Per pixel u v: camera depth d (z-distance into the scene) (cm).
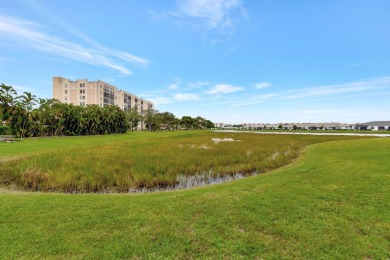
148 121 8662
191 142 2561
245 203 549
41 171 1039
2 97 3291
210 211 505
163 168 1166
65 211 511
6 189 889
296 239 390
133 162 1280
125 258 343
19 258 339
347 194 603
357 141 2391
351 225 434
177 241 387
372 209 504
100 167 1145
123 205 552
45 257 342
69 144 2302
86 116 4706
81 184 930
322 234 404
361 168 923
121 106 9056
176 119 11012
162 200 591
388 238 390
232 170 1179
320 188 663
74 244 375
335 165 1016
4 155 1486
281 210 505
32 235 401
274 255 349
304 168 994
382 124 9594
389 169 893
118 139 3189
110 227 432
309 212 493
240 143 2502
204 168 1230
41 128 3797
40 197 644
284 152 1764
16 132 3453
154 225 441
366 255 347
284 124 13638
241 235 404
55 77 7125
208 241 386
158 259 342
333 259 339
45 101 3956
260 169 1232
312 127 11356
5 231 415
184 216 480
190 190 725
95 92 7244
